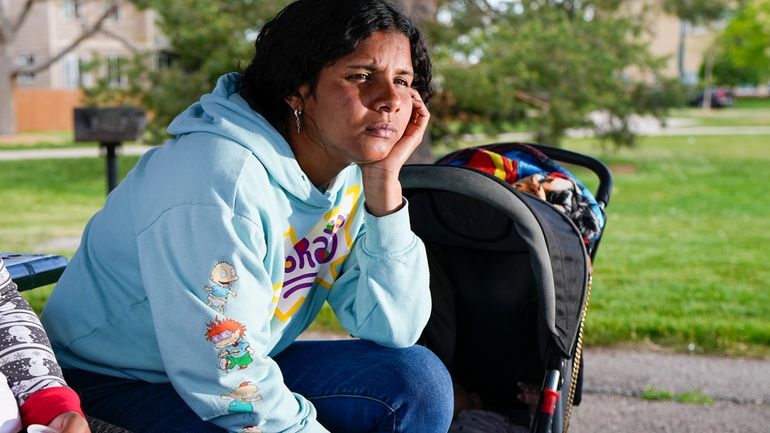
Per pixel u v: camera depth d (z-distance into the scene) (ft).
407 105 6.76
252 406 6.21
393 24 6.57
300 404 6.57
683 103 48.16
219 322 6.07
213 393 6.19
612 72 46.01
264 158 6.31
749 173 48.78
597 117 66.44
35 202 38.37
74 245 26.96
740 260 24.32
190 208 6.07
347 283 7.41
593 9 48.93
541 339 8.58
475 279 9.37
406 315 7.10
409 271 7.07
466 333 9.74
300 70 6.48
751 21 155.33
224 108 6.53
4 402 5.60
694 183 44.83
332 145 6.62
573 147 63.31
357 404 6.91
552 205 8.68
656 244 27.14
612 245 26.89
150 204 6.29
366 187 6.96
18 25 82.38
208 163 6.17
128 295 6.61
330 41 6.36
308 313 7.40
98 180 46.85
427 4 38.75
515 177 9.63
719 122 99.25
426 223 9.04
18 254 8.59
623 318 17.33
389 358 7.07
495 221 8.73
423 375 6.95
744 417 12.80
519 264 9.17
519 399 9.83
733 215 34.04
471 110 44.78
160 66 49.55
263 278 6.23
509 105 40.11
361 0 6.51
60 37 109.19
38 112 95.55
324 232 7.01
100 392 6.73
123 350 6.73
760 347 15.96
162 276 6.20
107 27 109.19
